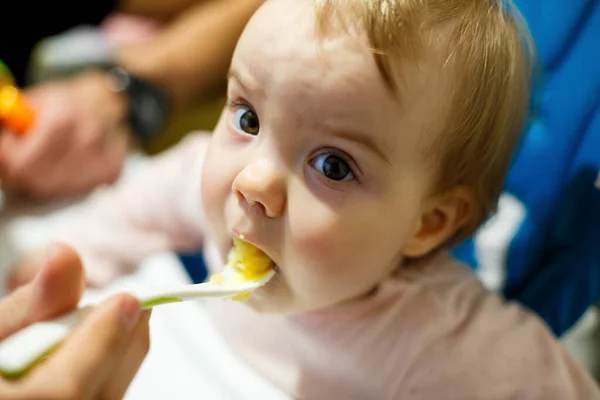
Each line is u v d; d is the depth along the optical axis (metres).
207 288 0.38
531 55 0.51
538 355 0.49
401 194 0.41
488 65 0.42
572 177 0.57
